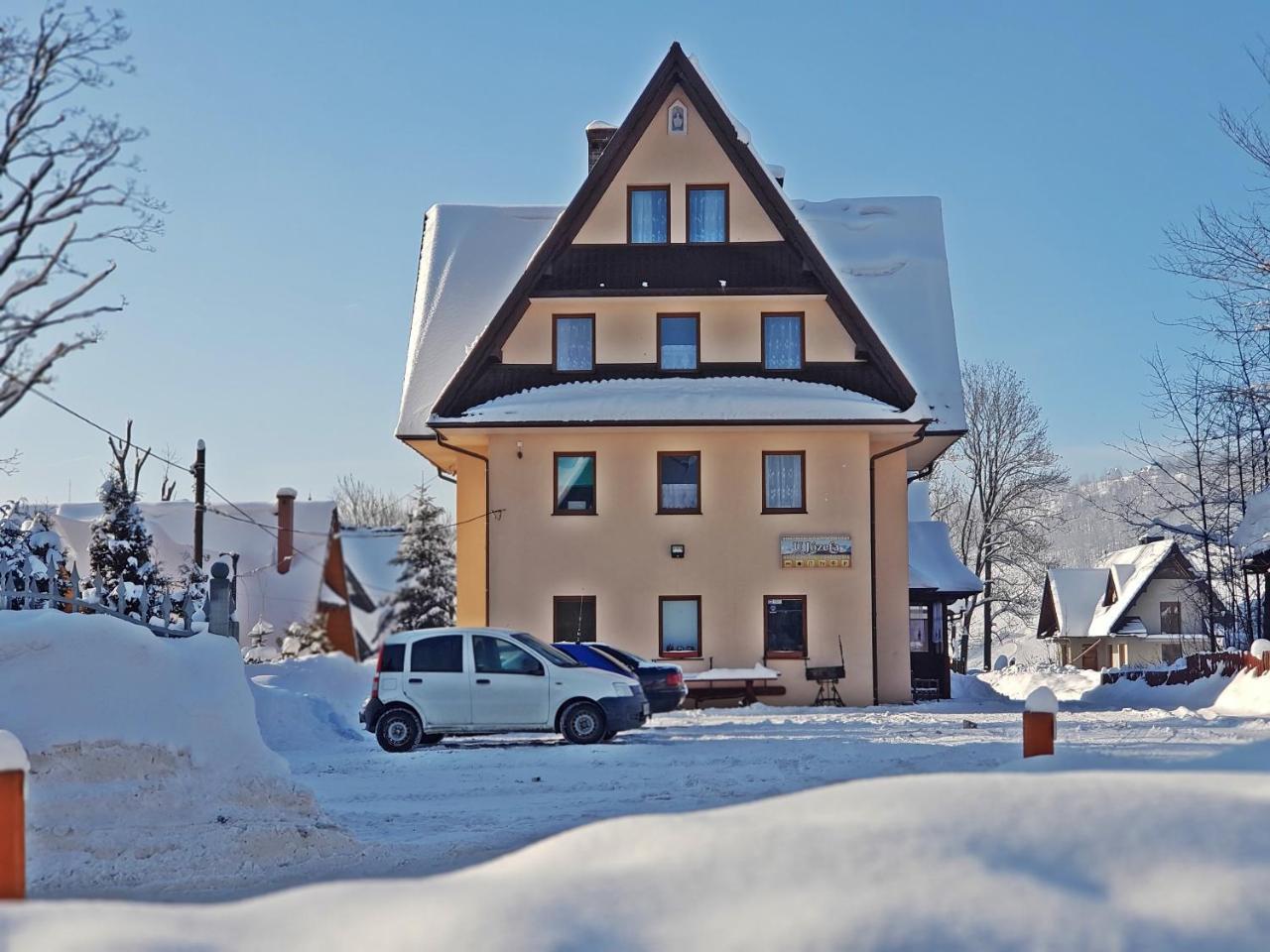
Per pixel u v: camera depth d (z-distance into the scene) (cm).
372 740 2450
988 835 408
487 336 3750
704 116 3788
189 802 1117
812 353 3778
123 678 1148
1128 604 7844
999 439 7456
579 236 3791
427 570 7294
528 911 359
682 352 3797
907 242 4509
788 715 3088
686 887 376
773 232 3784
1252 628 4550
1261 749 596
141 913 368
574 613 3688
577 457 3728
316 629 6116
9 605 1497
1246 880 372
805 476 3709
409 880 405
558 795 1502
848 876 379
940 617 4656
